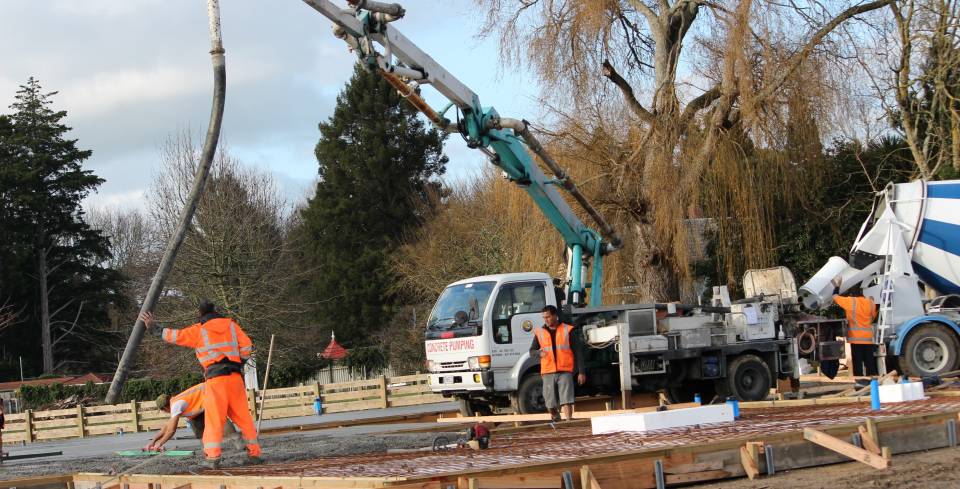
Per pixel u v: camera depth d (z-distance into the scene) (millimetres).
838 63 25062
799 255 30469
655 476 8430
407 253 54000
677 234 25203
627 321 16641
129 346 10234
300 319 48188
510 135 16047
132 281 68062
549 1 26203
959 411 10266
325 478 8047
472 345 16250
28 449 22812
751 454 8812
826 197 30266
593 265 18422
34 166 62281
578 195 17109
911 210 19266
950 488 7746
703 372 17031
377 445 13203
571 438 11305
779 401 14438
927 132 29312
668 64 26188
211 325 11414
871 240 19344
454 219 49938
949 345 18219
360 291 58219
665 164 25016
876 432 9531
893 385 12883
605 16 25797
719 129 25344
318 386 28000
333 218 60781
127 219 83312
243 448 13547
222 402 11312
